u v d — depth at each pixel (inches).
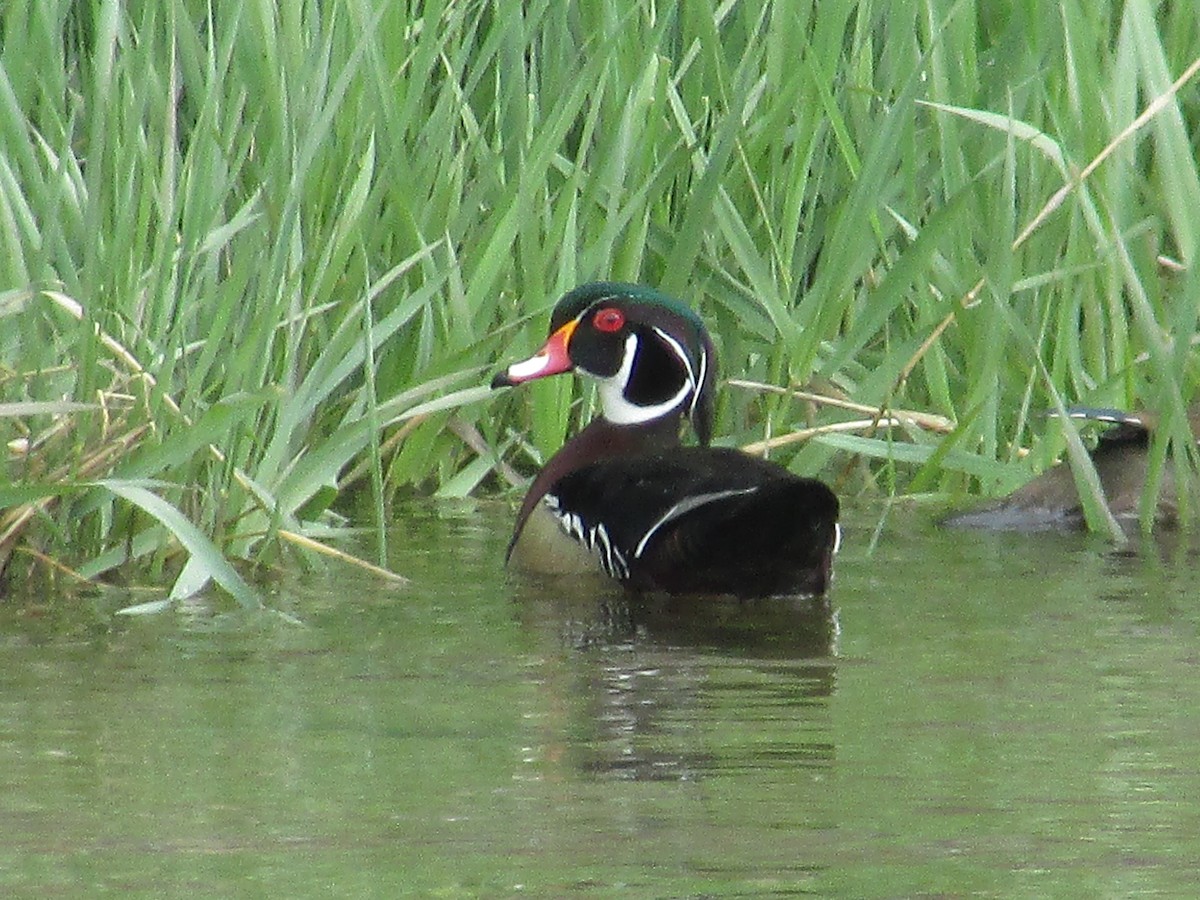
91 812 307.4
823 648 418.3
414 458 602.9
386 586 484.7
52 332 503.5
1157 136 596.4
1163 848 293.9
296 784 321.1
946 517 573.3
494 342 597.6
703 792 317.4
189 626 434.9
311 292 520.4
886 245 648.4
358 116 574.2
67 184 522.3
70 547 484.1
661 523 475.8
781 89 632.4
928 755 338.0
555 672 396.2
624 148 595.8
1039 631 432.5
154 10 507.2
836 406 626.8
